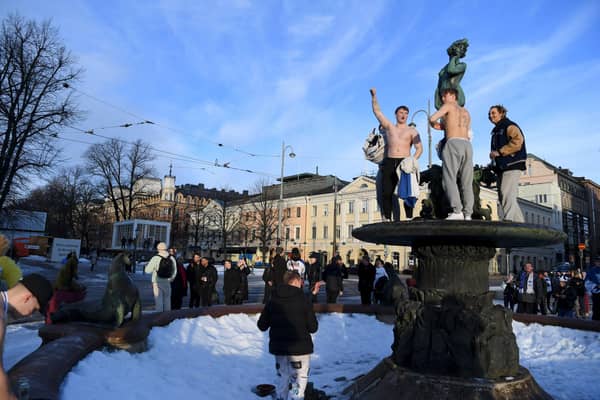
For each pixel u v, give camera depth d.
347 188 59.69
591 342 6.69
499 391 3.98
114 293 5.29
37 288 1.92
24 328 8.73
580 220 76.00
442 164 4.76
